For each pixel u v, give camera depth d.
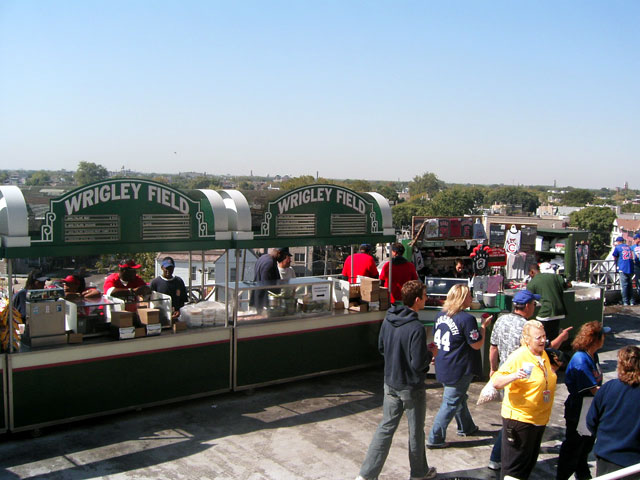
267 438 5.73
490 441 5.84
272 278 7.78
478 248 10.48
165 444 5.52
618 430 3.81
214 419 6.17
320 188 7.28
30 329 5.60
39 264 7.40
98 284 8.38
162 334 6.31
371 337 7.90
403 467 5.23
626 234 94.62
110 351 5.91
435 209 122.69
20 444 5.43
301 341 7.26
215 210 6.48
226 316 6.76
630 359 3.82
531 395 4.33
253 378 6.91
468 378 5.50
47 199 5.47
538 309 7.88
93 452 5.31
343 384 7.43
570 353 8.95
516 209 181.12
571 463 4.73
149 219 6.07
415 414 4.79
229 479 4.88
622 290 12.71
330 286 7.70
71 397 5.71
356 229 7.67
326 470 5.09
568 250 10.84
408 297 4.88
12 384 5.39
